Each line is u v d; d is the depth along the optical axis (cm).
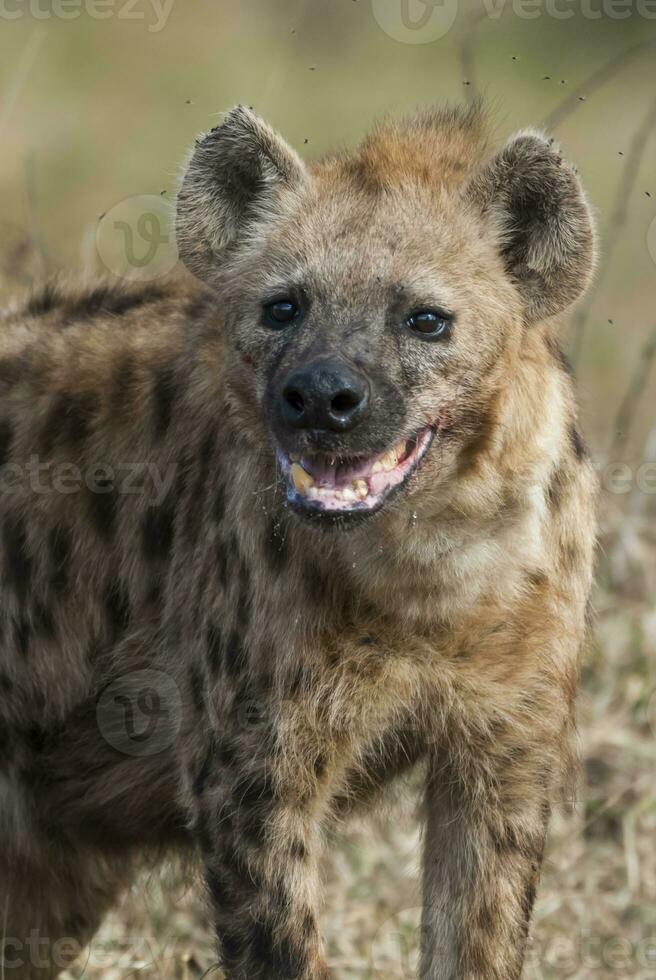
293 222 770
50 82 2145
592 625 875
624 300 1878
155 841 863
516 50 2359
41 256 1184
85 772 845
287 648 759
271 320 755
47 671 847
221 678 771
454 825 804
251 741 762
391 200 763
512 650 770
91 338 862
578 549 797
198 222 787
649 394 1675
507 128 1145
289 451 713
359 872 1036
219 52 2308
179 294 868
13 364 870
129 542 824
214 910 770
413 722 785
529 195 764
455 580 748
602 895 1026
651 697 1132
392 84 2262
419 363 736
